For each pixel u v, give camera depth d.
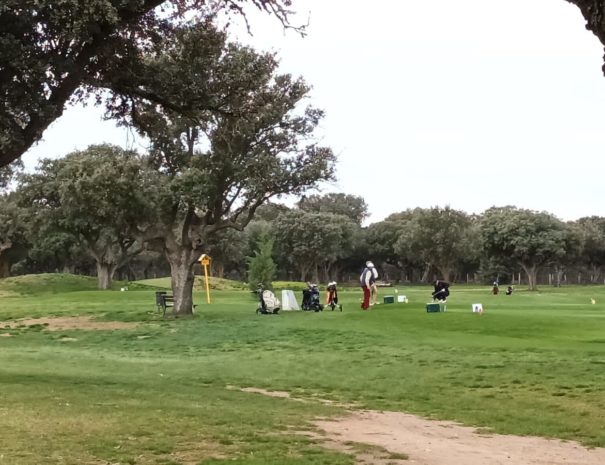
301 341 23.06
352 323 26.92
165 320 30.78
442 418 11.48
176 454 7.52
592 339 21.45
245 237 96.56
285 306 35.09
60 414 9.82
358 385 15.04
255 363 18.84
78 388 13.18
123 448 7.70
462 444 9.23
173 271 33.16
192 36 17.05
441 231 86.88
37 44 13.00
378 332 24.19
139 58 16.75
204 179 29.78
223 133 27.14
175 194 30.12
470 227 89.81
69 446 7.68
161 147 31.66
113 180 30.22
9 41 12.06
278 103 29.03
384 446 8.73
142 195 31.19
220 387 14.71
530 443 9.47
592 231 102.31
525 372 15.65
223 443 8.20
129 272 113.38
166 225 33.03
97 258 63.91
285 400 12.90
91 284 68.75
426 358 18.33
